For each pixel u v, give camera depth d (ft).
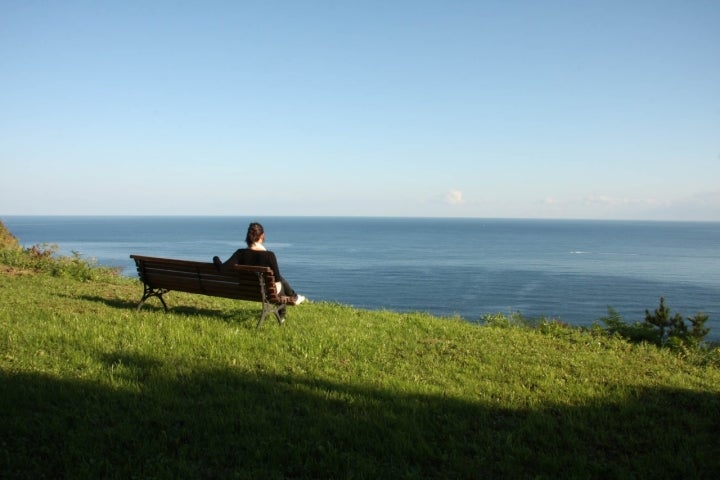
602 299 214.07
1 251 51.47
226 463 12.97
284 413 15.87
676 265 385.91
